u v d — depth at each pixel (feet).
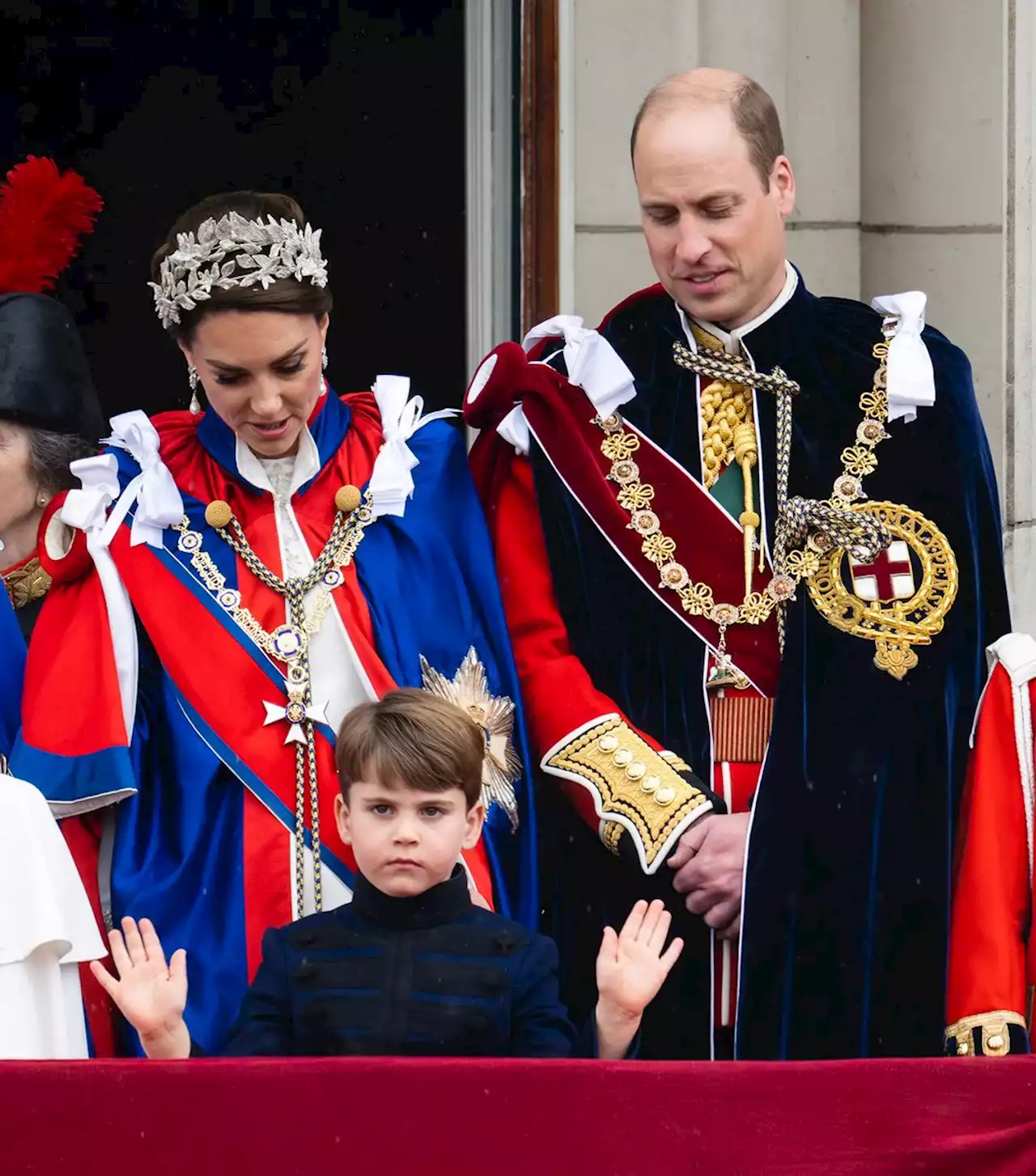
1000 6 71.67
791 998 54.54
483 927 48.67
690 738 56.49
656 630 56.95
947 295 72.13
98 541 55.16
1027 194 71.15
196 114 80.23
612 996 47.70
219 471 55.98
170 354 80.79
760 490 57.36
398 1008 47.78
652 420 58.03
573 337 58.54
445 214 77.36
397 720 48.14
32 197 60.23
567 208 71.77
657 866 54.29
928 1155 41.70
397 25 77.87
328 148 78.79
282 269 52.85
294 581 54.85
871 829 55.11
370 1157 41.39
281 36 79.25
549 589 57.36
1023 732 54.95
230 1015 52.54
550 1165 41.57
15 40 80.79
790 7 72.74
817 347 58.08
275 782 53.67
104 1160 41.16
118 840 53.93
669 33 71.87
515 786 55.11
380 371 77.92
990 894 53.98
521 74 72.49
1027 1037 53.06
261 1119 41.39
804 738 55.47
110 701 54.03
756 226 56.24
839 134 73.05
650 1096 41.81
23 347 57.93
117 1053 53.47
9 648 55.77
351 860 53.52
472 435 74.95
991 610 57.26
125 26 80.38
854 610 56.18
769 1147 41.73
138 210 80.69
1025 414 70.69
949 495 57.00
